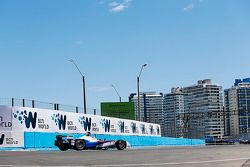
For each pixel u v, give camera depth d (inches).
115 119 2030.0
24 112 1393.9
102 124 1902.1
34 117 1438.2
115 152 1093.8
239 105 5826.8
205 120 4665.4
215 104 5625.0
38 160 770.8
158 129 2630.4
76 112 1727.4
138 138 2199.8
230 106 5935.0
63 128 1600.6
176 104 5196.9
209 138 4453.7
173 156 898.1
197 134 3284.9
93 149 1358.3
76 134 1685.5
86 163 717.3
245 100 5841.5
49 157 853.2
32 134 1396.4
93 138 1344.7
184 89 5561.0
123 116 2792.8
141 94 4763.8
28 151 1206.3
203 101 5565.9
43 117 1485.0
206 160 783.7
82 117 1744.6
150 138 2324.1
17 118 1363.2
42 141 1443.2
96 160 781.9
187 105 5423.2
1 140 1291.8
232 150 1175.0
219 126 5492.1
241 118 5757.9
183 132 3075.8
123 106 2797.7
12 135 1321.4
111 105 2805.1
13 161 743.7
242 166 658.8
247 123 5753.0
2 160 763.4
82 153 1031.0
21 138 1347.2
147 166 664.4
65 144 1295.5
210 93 5595.5
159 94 4960.6
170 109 5113.2
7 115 1334.9
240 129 5723.4
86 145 1318.9
